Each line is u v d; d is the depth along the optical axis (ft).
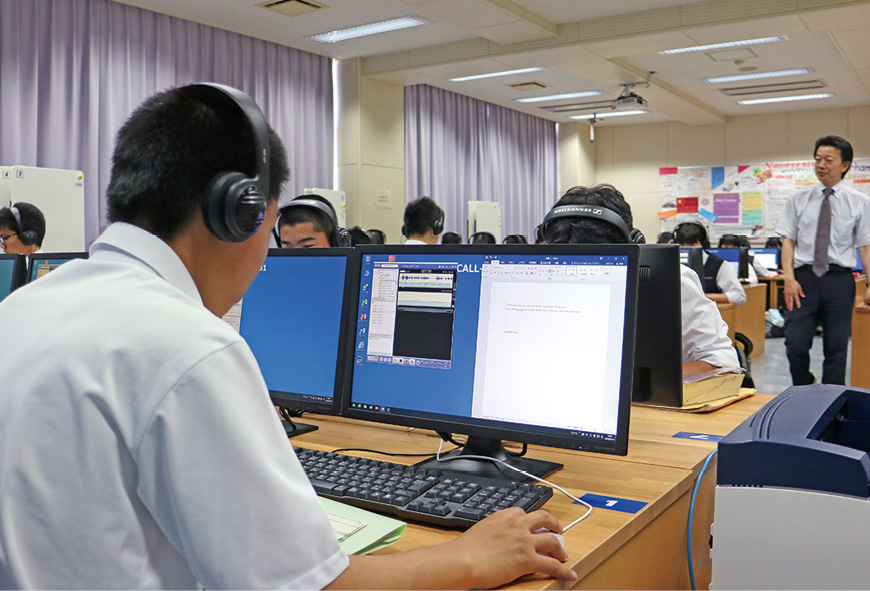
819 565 3.04
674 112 32.65
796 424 3.41
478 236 20.75
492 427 3.87
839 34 20.51
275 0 18.63
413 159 27.81
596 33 21.01
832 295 13.32
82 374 2.08
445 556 2.52
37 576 2.05
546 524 2.91
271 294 5.03
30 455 2.06
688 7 19.77
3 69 16.79
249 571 2.06
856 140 32.73
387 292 4.36
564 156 37.14
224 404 2.11
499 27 20.57
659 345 5.33
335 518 3.16
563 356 3.76
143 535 2.14
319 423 5.57
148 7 19.16
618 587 3.27
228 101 2.53
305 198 8.17
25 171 14.55
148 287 2.29
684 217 36.60
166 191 2.42
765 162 34.76
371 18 20.12
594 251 3.74
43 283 2.45
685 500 4.10
